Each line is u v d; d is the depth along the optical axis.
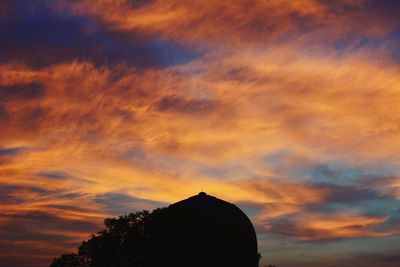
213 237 31.06
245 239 31.72
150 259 32.62
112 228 43.12
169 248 31.42
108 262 41.91
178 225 31.67
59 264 43.75
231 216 32.22
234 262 30.95
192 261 30.64
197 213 31.81
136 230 42.06
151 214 42.09
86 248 43.97
